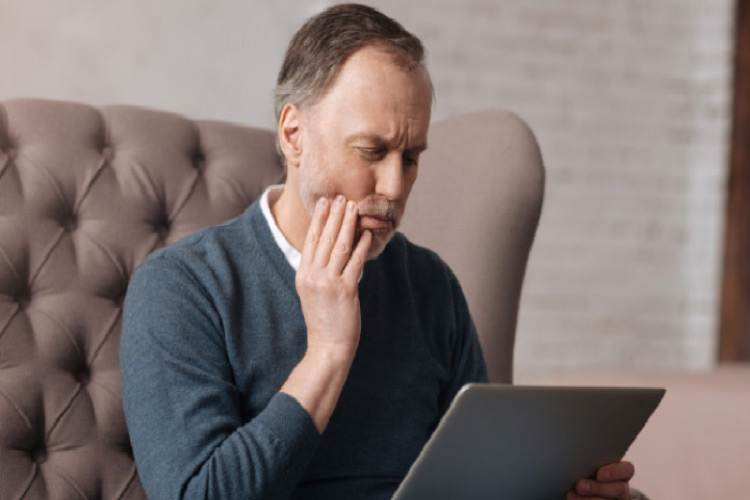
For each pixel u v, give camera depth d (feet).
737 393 7.16
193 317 4.08
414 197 5.79
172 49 11.03
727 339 14.39
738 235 14.32
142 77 10.97
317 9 11.37
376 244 4.08
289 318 4.25
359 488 4.25
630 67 14.07
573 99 13.87
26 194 4.96
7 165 4.98
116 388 4.85
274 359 4.17
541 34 13.70
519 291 5.49
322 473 4.22
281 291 4.28
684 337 14.35
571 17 13.80
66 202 5.06
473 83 13.50
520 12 13.61
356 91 3.99
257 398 4.13
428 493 3.61
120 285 5.05
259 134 5.74
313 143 4.08
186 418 3.83
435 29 13.33
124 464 4.80
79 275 4.95
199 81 11.11
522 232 5.42
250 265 4.31
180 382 3.91
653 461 6.99
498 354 5.39
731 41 14.19
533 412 3.55
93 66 10.83
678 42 14.25
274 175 5.63
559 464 3.89
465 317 4.90
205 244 4.34
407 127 4.00
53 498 4.61
